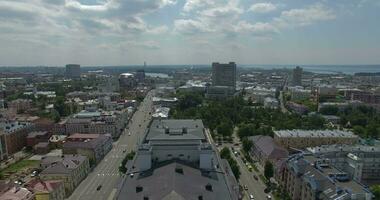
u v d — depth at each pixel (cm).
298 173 18288
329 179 16212
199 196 11312
